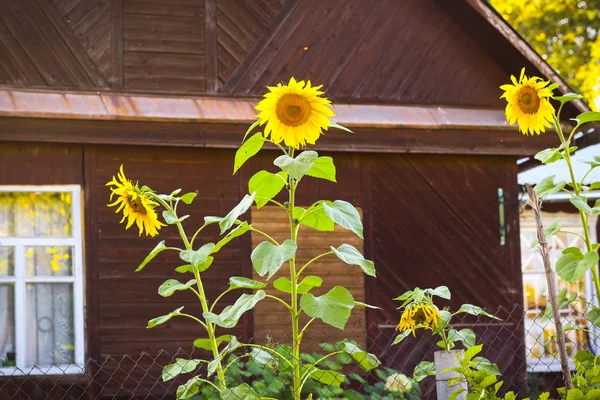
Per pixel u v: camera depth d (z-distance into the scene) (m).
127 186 3.30
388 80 8.18
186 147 7.54
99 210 7.33
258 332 7.56
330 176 3.08
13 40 7.36
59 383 7.06
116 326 7.26
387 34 8.24
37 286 7.23
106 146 7.38
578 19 17.89
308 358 5.32
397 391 5.40
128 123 7.20
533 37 18.05
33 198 7.27
